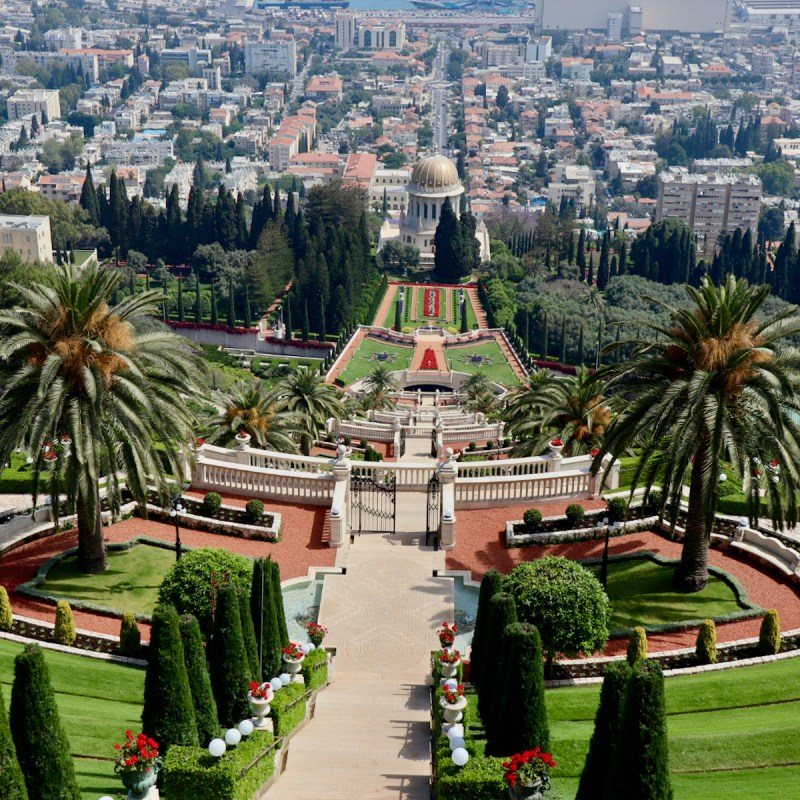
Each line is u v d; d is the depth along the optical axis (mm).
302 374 94688
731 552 61750
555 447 68875
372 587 58312
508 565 60688
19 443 54375
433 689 47812
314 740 43406
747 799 37156
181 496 61906
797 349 58094
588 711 45469
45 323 55781
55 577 57969
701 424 54062
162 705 37625
